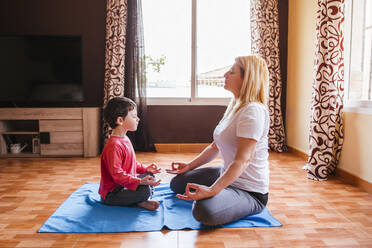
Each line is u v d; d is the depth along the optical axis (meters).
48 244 1.33
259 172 1.50
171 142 3.95
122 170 1.65
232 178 1.33
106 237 1.40
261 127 1.36
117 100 1.69
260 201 1.53
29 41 3.50
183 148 3.89
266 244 1.34
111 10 3.61
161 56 3.96
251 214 1.55
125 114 1.68
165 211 1.68
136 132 3.78
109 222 1.54
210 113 3.94
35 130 3.75
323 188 2.21
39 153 3.48
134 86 3.69
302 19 3.38
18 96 3.54
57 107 3.67
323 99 2.48
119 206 1.76
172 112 3.92
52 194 2.07
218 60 4.00
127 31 3.70
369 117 2.18
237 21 3.98
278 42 3.76
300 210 1.77
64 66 3.55
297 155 3.46
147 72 3.95
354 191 2.14
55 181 2.40
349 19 2.57
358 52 2.50
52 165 3.00
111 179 1.74
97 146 3.53
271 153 3.61
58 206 1.83
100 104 3.83
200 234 1.43
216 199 1.39
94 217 1.60
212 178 1.77
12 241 1.36
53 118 3.38
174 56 3.96
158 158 3.37
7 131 3.52
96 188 2.15
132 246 1.31
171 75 3.98
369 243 1.36
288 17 3.84
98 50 3.78
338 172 2.57
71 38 3.53
